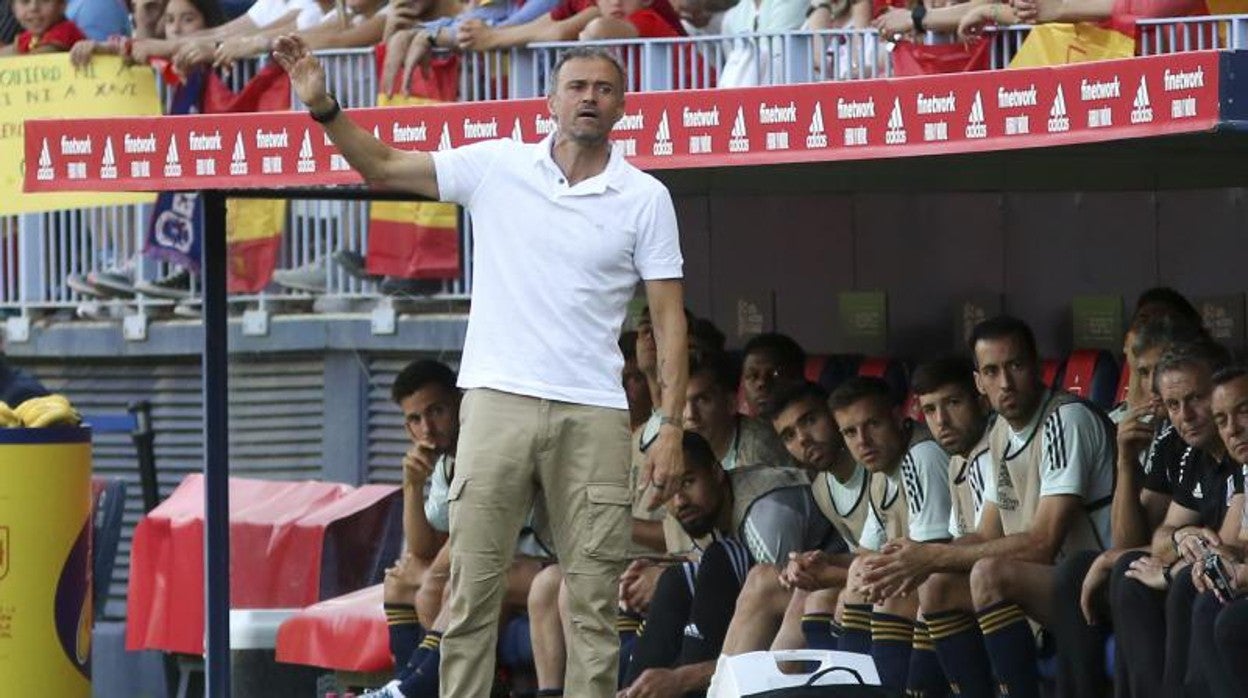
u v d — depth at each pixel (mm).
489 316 22922
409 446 40219
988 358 26562
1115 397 29922
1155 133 22391
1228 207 31156
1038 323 32812
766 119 25062
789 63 27609
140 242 42625
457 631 23141
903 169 31812
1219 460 24781
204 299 31188
